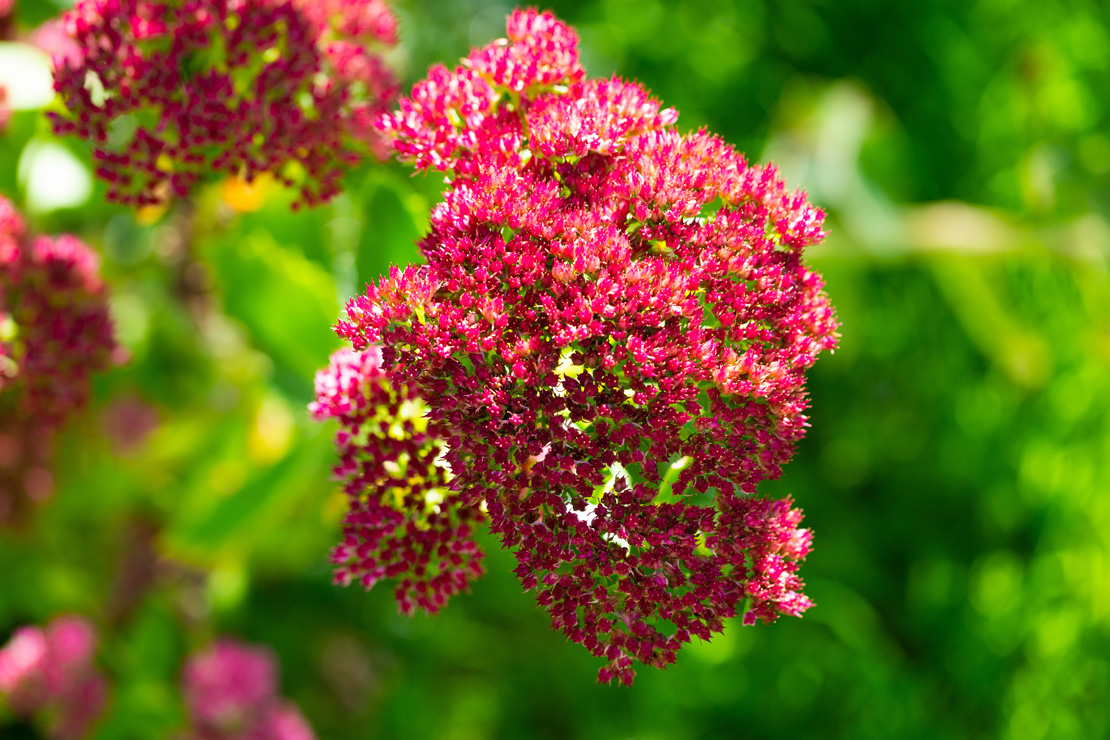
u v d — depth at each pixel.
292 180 0.47
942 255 0.78
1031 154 0.85
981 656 0.85
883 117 0.88
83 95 0.46
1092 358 0.86
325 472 0.59
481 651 0.86
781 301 0.42
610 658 0.41
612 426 0.41
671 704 0.84
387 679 0.82
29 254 0.50
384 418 0.43
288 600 0.83
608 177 0.42
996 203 0.93
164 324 0.66
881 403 0.97
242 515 0.58
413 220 0.49
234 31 0.46
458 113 0.43
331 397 0.43
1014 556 0.89
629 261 0.41
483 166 0.42
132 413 0.65
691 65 1.00
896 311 0.97
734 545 0.41
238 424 0.62
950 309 0.94
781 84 1.00
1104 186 0.81
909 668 0.89
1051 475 0.86
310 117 0.47
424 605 0.43
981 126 0.95
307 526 0.72
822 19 0.99
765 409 0.41
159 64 0.46
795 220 0.42
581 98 0.43
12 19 0.54
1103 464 0.83
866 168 0.83
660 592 0.41
